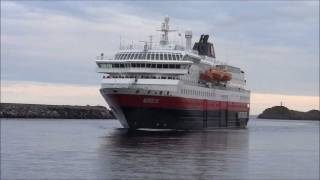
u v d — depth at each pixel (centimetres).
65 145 7681
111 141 8356
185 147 7400
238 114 15175
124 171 5003
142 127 11044
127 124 11125
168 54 11200
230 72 14350
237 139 9700
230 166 5550
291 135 13150
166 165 5434
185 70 10975
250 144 8725
